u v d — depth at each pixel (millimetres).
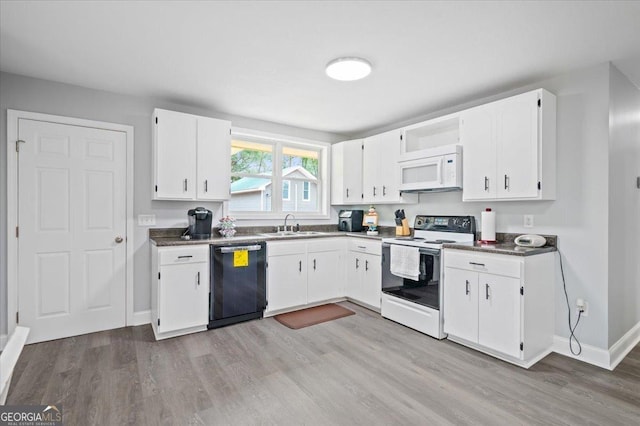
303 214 4441
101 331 3031
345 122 4105
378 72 2641
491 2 1762
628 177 2734
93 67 2582
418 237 3590
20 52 2342
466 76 2701
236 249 3186
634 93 2826
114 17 1922
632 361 2496
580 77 2555
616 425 1750
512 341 2387
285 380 2180
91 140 3002
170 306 2857
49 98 2822
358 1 1763
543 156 2531
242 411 1852
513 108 2672
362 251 3812
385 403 1936
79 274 2951
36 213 2775
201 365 2375
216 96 3205
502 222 3012
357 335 2967
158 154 3057
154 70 2629
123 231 3145
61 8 1835
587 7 1795
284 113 3736
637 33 2049
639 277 2930
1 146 2652
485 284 2549
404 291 3217
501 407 1901
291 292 3602
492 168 2805
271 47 2260
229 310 3170
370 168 4094
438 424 1752
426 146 3697
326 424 1751
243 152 4047
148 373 2250
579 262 2541
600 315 2436
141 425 1724
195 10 1852
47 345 2707
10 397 1950
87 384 2100
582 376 2260
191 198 3229
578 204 2549
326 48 2270
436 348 2699
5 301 2676
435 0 1745
